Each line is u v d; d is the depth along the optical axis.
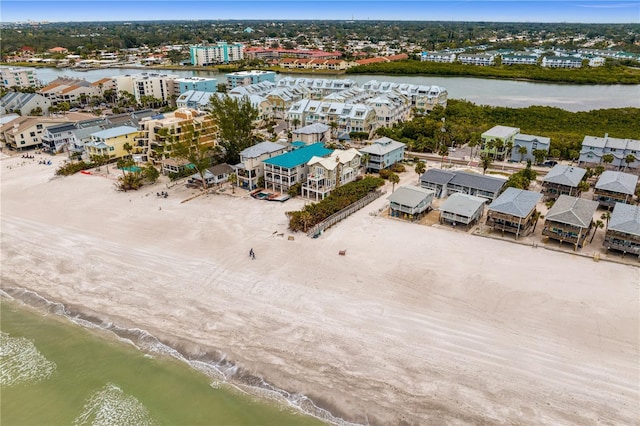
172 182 99.06
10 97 167.50
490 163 105.00
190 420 40.94
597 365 44.28
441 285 57.69
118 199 89.38
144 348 49.31
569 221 64.81
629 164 96.06
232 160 105.94
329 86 189.38
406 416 39.72
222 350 48.16
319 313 53.03
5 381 46.22
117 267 64.25
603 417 38.81
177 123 110.88
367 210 82.06
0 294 59.41
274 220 78.06
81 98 186.50
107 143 112.75
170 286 59.38
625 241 62.78
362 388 42.72
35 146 127.81
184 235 73.12
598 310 52.12
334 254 65.94
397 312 52.81
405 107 163.12
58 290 59.72
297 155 94.19
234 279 60.28
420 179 88.62
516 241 69.00
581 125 136.38
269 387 43.59
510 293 55.66
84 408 43.03
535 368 44.16
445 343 47.75
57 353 49.38
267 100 164.12
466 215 71.94
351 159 92.81
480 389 42.00
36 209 84.81
